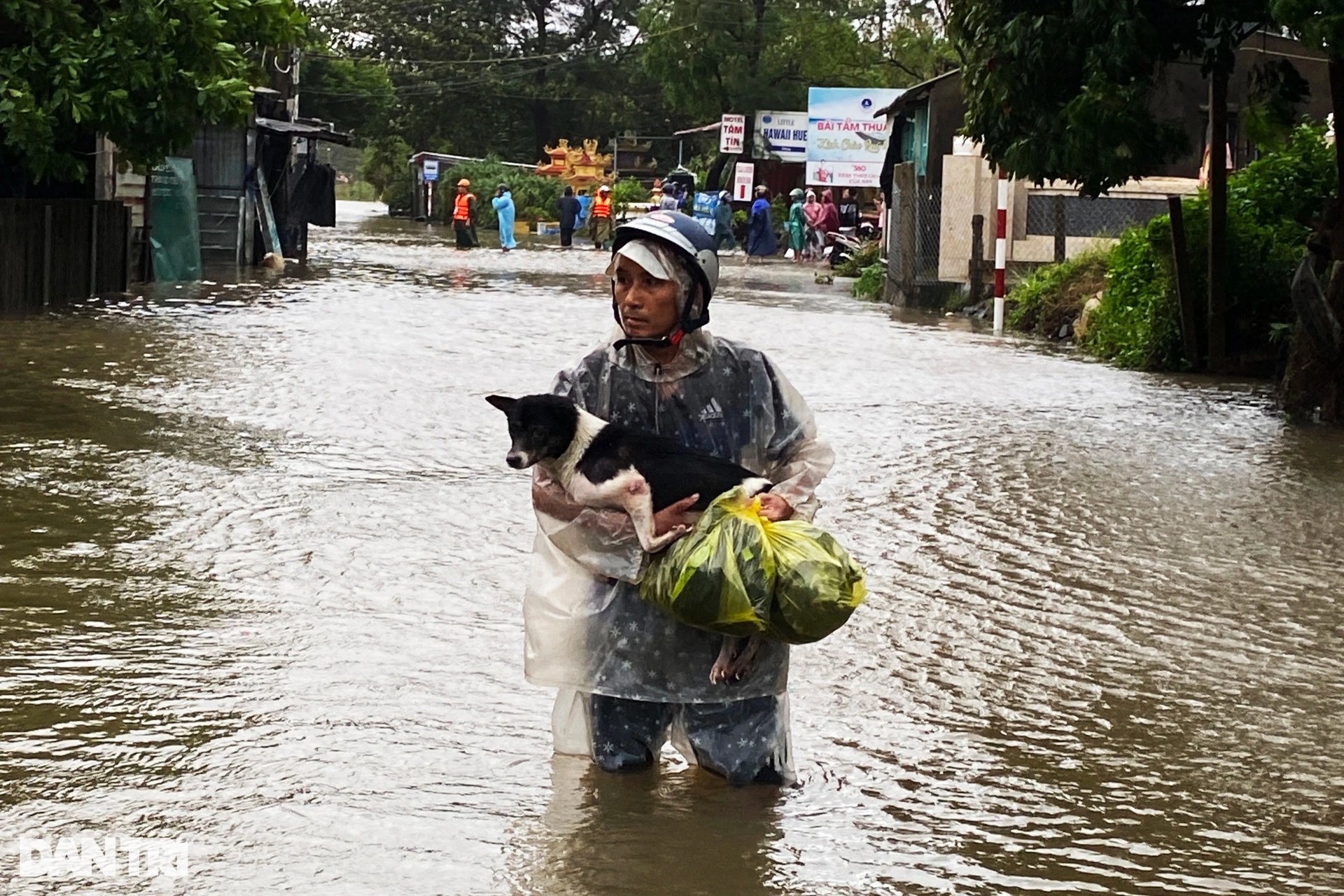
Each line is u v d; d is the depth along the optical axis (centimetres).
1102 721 532
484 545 743
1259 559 777
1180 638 637
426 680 542
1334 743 517
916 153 3053
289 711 505
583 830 418
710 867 397
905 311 2288
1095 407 1287
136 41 1664
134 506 795
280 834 409
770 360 445
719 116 5528
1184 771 487
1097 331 1728
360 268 2819
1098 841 429
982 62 1369
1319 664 606
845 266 3234
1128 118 1290
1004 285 1983
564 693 464
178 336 1532
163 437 986
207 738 479
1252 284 1530
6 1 1605
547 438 411
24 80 1631
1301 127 1597
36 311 1727
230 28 1809
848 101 4253
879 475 958
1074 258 2008
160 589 646
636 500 411
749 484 419
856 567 416
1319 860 421
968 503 885
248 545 725
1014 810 448
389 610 629
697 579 402
